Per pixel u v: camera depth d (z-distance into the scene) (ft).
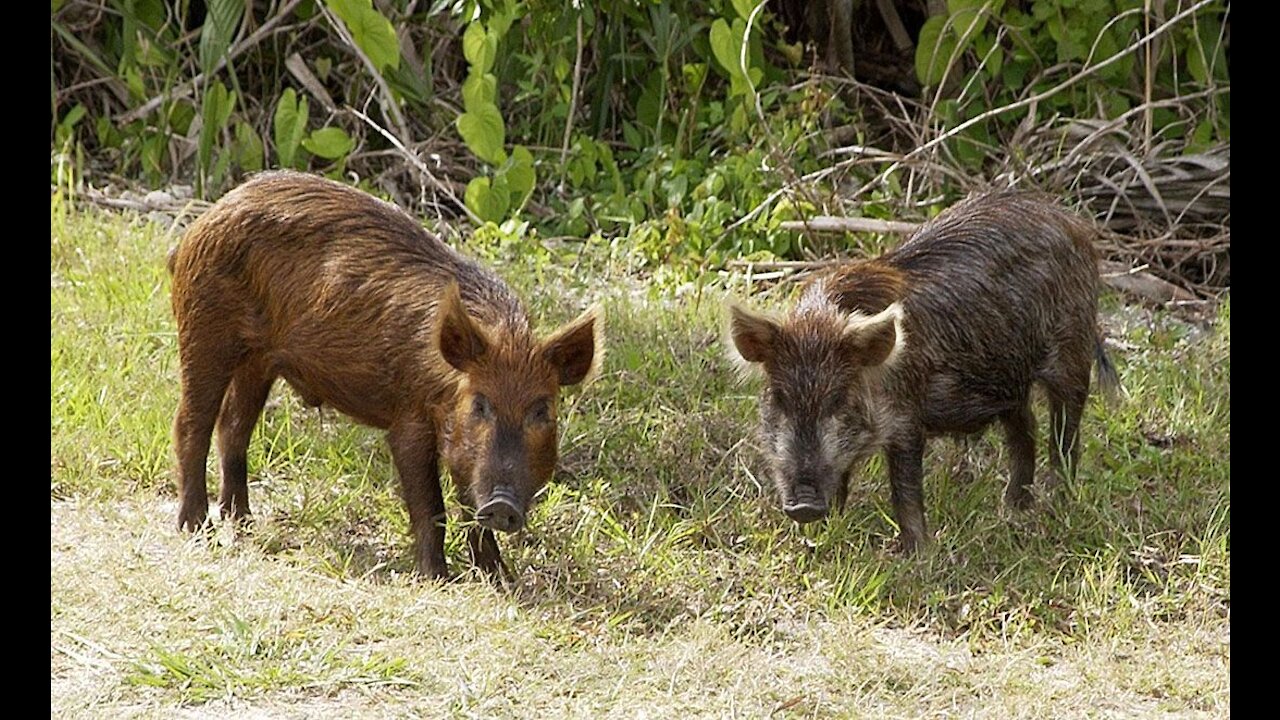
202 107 116.78
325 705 52.03
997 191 79.30
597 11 117.70
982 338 70.49
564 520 69.36
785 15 126.52
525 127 115.96
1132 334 93.04
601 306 62.03
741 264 99.71
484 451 60.23
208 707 51.49
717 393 81.05
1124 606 63.16
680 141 110.83
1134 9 107.65
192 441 67.21
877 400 66.18
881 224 101.14
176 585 59.26
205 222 67.26
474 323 60.95
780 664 57.98
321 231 66.03
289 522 68.85
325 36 124.57
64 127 113.60
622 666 55.93
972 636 60.59
